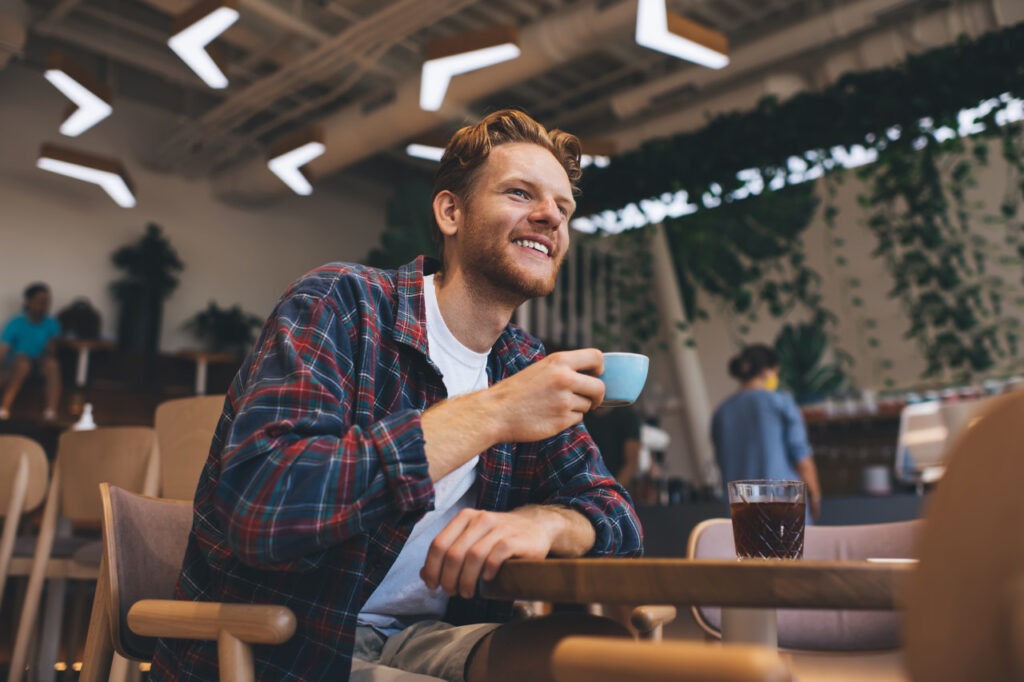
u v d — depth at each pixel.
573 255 8.53
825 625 1.51
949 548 0.45
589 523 1.14
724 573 0.66
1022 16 5.30
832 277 8.14
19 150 7.75
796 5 6.91
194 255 8.62
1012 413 0.43
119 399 7.53
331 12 6.91
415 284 1.25
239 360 8.30
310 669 1.01
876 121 5.10
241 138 8.39
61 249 7.81
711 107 6.87
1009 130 5.20
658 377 9.01
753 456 3.62
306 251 9.44
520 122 1.30
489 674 0.97
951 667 0.44
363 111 7.24
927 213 6.42
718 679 0.50
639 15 4.26
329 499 0.90
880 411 6.57
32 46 7.88
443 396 1.21
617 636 0.93
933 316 7.17
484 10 6.83
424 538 1.23
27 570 2.42
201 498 1.08
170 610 0.94
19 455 2.39
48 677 2.49
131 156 8.41
